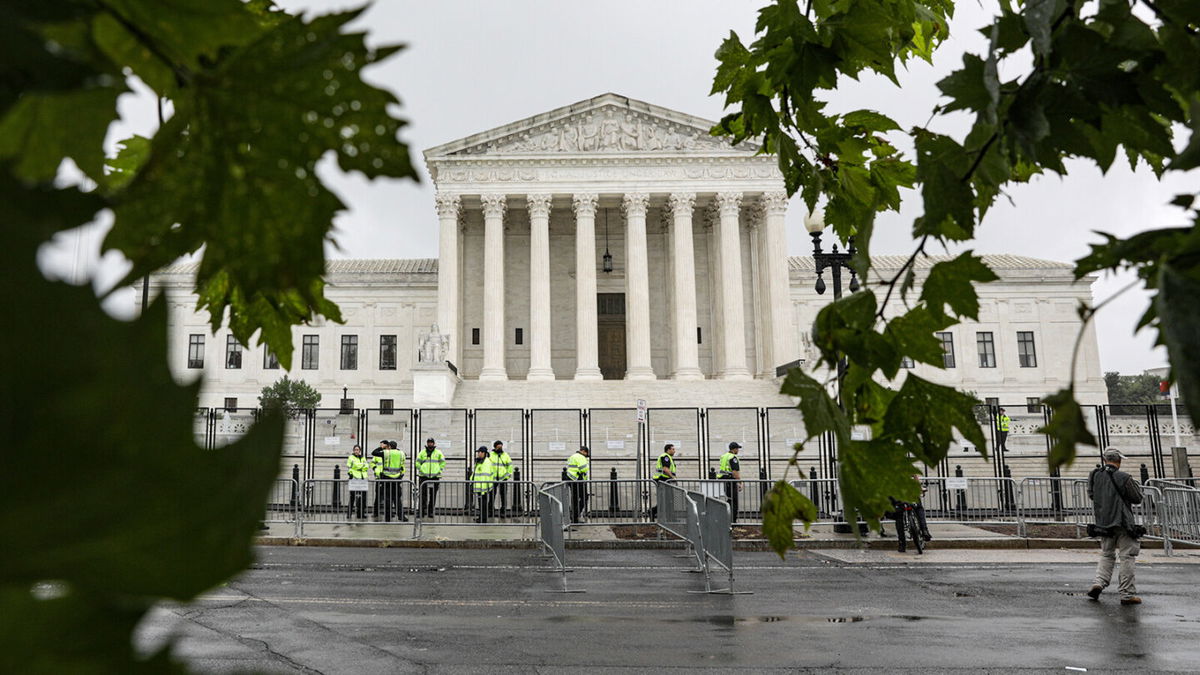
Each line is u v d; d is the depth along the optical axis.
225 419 28.77
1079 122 1.31
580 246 50.69
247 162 0.62
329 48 0.60
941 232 1.46
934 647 9.17
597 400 44.47
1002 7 1.44
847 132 2.35
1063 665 8.45
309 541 19.41
